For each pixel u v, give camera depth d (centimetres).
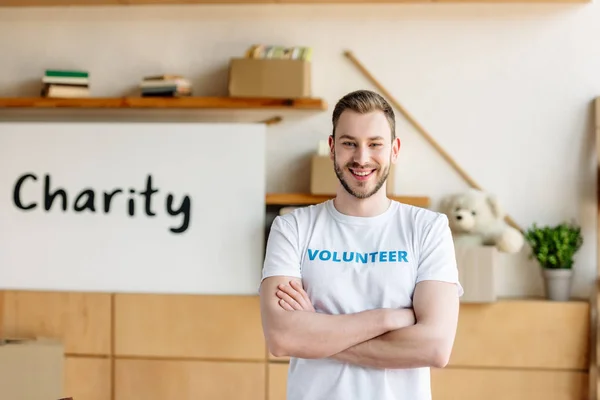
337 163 195
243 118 362
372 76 354
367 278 193
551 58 348
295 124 359
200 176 337
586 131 347
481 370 329
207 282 336
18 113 369
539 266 349
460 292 202
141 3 359
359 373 190
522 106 350
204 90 362
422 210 200
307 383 192
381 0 346
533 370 328
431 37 353
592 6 346
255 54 340
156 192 339
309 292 196
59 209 343
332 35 356
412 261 194
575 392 326
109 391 337
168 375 335
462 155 352
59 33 367
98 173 342
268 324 194
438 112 353
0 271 346
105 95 365
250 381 332
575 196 348
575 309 327
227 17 360
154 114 366
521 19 349
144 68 364
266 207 358
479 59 351
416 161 354
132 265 340
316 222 200
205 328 333
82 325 338
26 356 336
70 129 343
